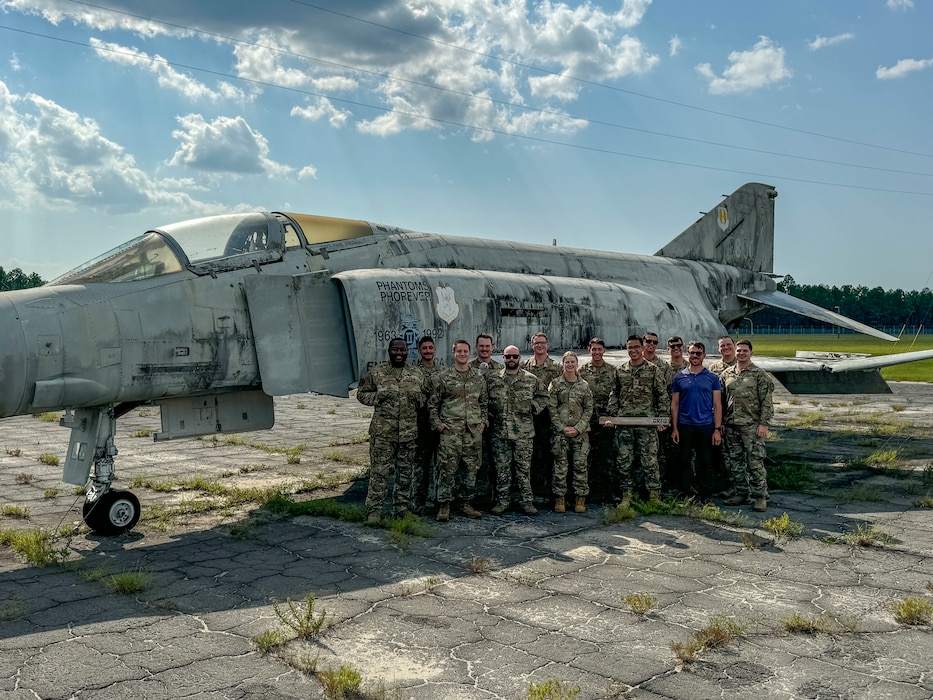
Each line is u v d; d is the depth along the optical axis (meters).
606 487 8.79
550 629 4.52
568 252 13.27
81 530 7.21
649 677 3.86
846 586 5.36
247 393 8.40
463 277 9.77
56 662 4.06
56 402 6.54
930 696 3.66
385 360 8.51
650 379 8.06
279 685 3.78
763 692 3.69
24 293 6.69
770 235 18.55
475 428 7.42
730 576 5.59
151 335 7.17
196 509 7.96
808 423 15.93
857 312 156.62
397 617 4.73
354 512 7.45
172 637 4.42
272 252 8.45
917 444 12.94
